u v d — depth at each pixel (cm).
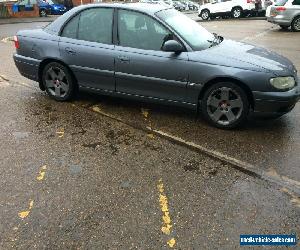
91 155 437
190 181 383
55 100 618
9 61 941
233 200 350
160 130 506
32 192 362
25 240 299
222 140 475
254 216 328
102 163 418
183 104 514
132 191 364
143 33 522
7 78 769
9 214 330
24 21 2338
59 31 581
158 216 328
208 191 365
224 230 310
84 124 526
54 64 587
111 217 326
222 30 1614
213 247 292
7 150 449
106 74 546
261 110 480
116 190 366
